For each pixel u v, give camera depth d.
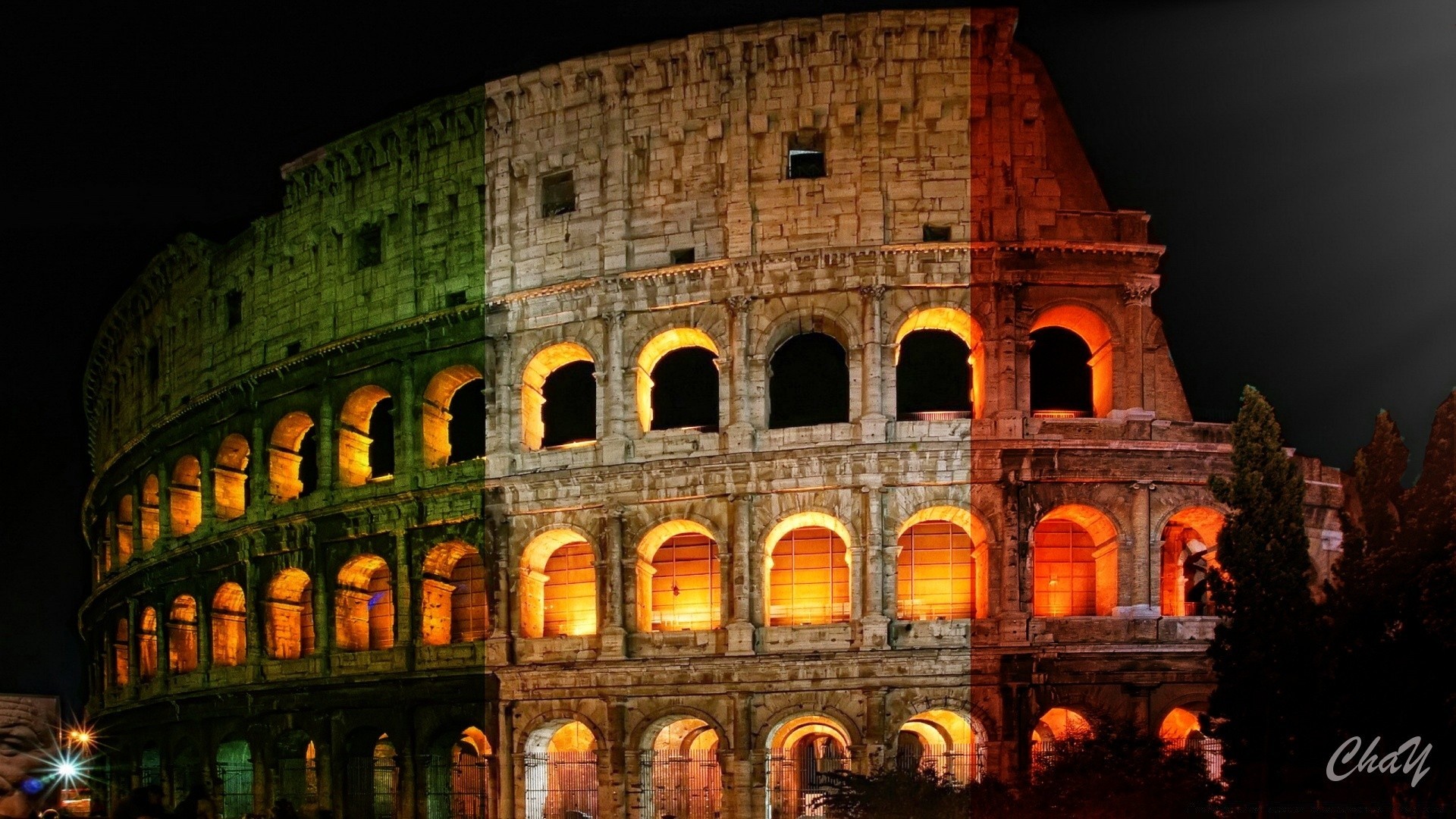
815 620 65.19
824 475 63.28
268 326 80.00
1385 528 55.41
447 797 68.88
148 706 83.88
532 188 70.75
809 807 59.16
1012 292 64.31
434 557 71.06
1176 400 64.81
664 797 65.50
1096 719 60.88
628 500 65.69
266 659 75.69
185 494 86.62
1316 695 51.97
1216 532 65.00
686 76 68.06
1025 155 65.62
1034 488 63.09
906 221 65.12
